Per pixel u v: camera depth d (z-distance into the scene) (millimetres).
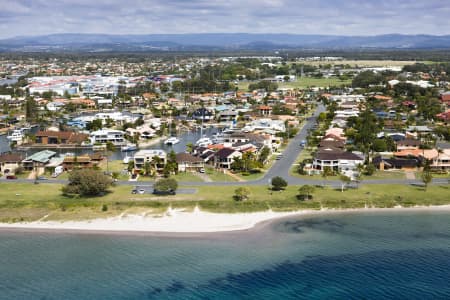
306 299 82875
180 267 93688
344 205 125000
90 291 85562
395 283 87750
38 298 83625
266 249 101000
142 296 84000
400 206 125750
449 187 140000
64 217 117750
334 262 95500
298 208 122688
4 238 107750
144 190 136375
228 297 83500
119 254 99312
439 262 95375
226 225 113000
